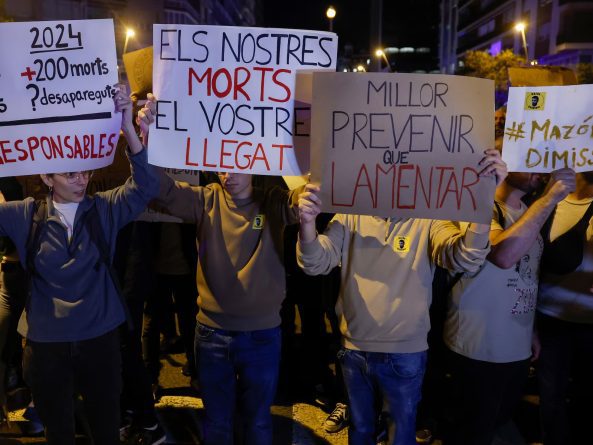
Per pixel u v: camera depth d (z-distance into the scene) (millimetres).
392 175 2367
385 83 2324
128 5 43000
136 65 3379
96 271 2508
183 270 3986
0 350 3236
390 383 2492
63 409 2539
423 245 2521
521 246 2395
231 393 2779
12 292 3207
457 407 2682
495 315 2539
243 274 2650
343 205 2402
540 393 2949
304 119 2547
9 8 32375
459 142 2332
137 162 2512
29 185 3514
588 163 2539
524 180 2633
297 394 4027
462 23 69750
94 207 2547
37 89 2461
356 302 2516
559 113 2543
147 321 3982
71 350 2467
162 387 4086
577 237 2760
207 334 2715
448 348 2682
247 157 2588
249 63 2527
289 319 4438
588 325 2803
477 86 2312
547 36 44531
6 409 3346
